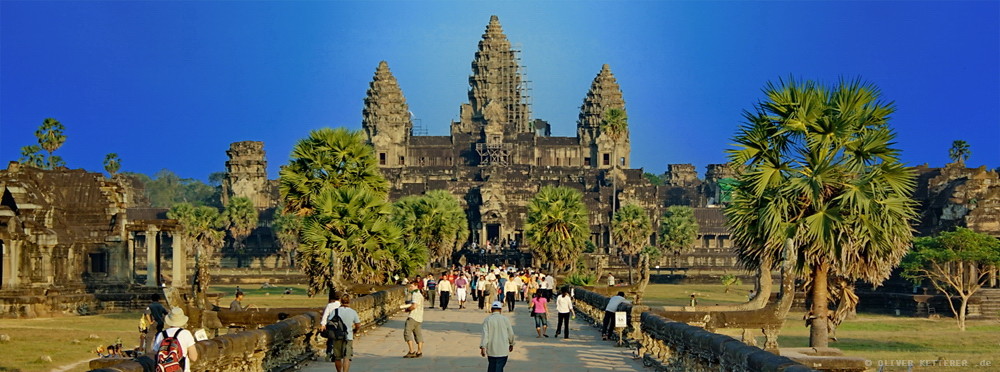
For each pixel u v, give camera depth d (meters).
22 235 78.62
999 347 65.19
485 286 66.81
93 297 80.88
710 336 24.89
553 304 75.00
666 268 174.88
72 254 85.12
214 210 180.00
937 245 88.94
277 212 196.75
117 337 58.50
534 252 104.44
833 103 39.75
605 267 170.12
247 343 25.42
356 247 65.25
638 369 31.39
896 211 38.19
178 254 88.19
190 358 19.97
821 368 26.97
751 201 39.78
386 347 38.78
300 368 31.36
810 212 39.12
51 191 87.12
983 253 85.94
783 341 67.38
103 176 88.69
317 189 69.00
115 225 86.44
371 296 47.59
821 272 39.56
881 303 98.19
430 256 121.38
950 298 89.69
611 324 41.25
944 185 107.75
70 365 46.53
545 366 32.12
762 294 38.81
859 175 39.25
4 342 54.81
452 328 48.91
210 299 83.44
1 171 83.69
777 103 39.47
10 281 77.38
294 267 178.38
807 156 39.44
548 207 103.38
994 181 103.81
